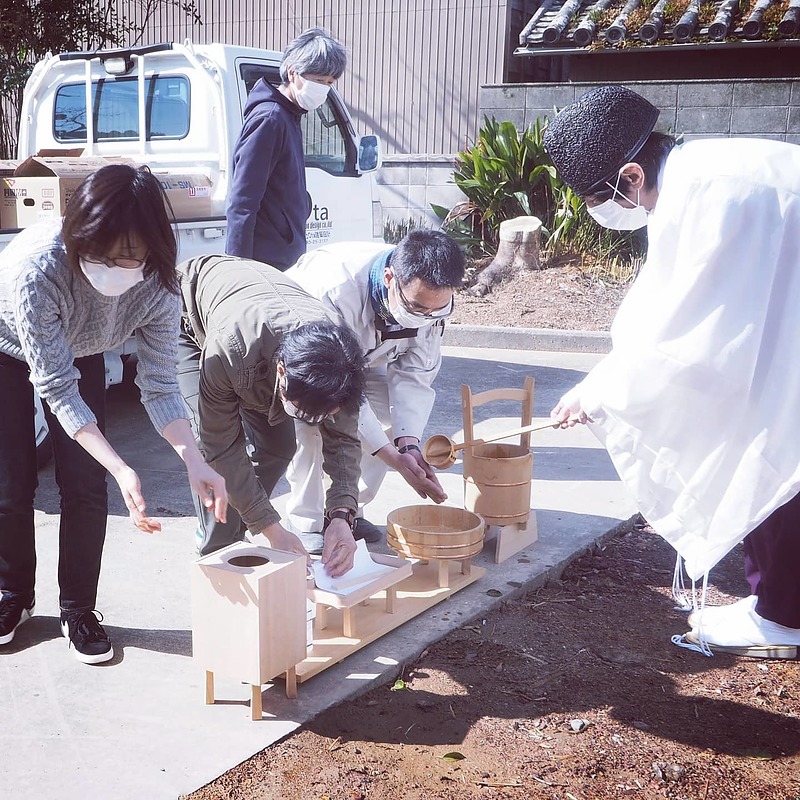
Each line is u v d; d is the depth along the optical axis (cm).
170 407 255
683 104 866
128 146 581
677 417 258
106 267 223
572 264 873
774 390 252
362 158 582
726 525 263
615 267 860
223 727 241
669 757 238
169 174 491
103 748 231
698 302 249
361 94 1073
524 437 352
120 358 482
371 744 239
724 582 345
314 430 332
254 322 247
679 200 248
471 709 257
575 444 496
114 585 322
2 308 249
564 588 336
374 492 359
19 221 450
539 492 422
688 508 265
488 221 941
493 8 988
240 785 220
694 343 250
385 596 307
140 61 559
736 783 229
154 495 414
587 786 226
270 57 571
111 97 591
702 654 292
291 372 218
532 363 698
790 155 251
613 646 295
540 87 922
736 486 259
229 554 247
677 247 252
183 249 487
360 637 279
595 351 736
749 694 270
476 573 326
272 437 302
